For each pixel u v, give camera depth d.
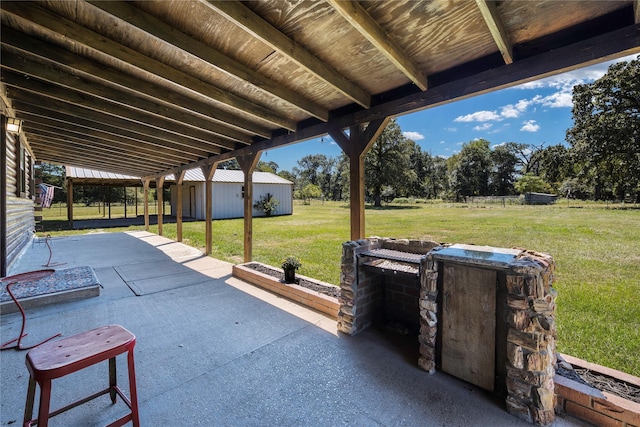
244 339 2.60
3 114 3.90
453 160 44.28
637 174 16.61
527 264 1.67
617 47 1.74
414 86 2.84
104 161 8.10
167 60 2.55
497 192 37.97
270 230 10.81
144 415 1.68
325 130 3.65
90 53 2.54
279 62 2.52
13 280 2.55
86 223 13.76
